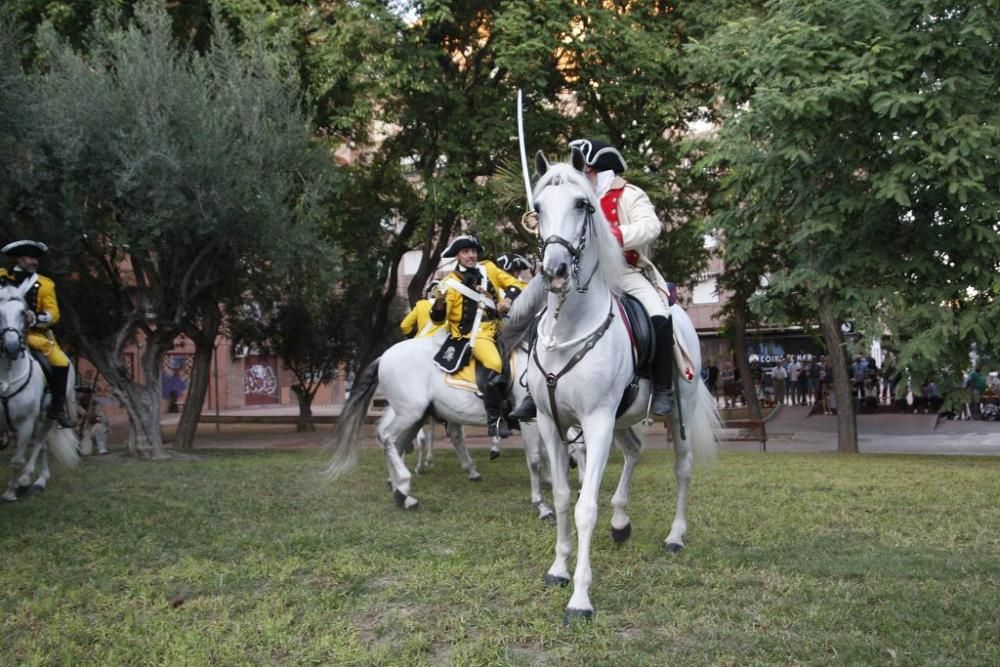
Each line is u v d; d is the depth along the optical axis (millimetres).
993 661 4262
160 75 13648
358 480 10969
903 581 5684
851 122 11898
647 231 6090
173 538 7195
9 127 11992
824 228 11977
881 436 22312
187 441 17641
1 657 4594
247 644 4738
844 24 12023
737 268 18109
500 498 9469
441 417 9062
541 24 15773
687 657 4410
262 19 15898
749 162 13008
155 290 15133
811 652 4449
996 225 11891
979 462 13039
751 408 21844
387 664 4410
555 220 4910
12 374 9172
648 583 5637
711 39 13625
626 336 5582
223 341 43469
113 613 5270
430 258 20047
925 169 11156
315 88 16594
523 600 5348
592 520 5098
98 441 16906
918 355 11844
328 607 5289
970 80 11391
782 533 7145
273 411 42406
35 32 15766
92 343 16453
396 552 6613
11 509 8695
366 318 21078
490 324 8812
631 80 16625
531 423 8336
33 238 13758
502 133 16141
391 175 18984
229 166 13805
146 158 12859
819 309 13891
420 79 15625
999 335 11617
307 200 15508
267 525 7723
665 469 11820
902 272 12141
